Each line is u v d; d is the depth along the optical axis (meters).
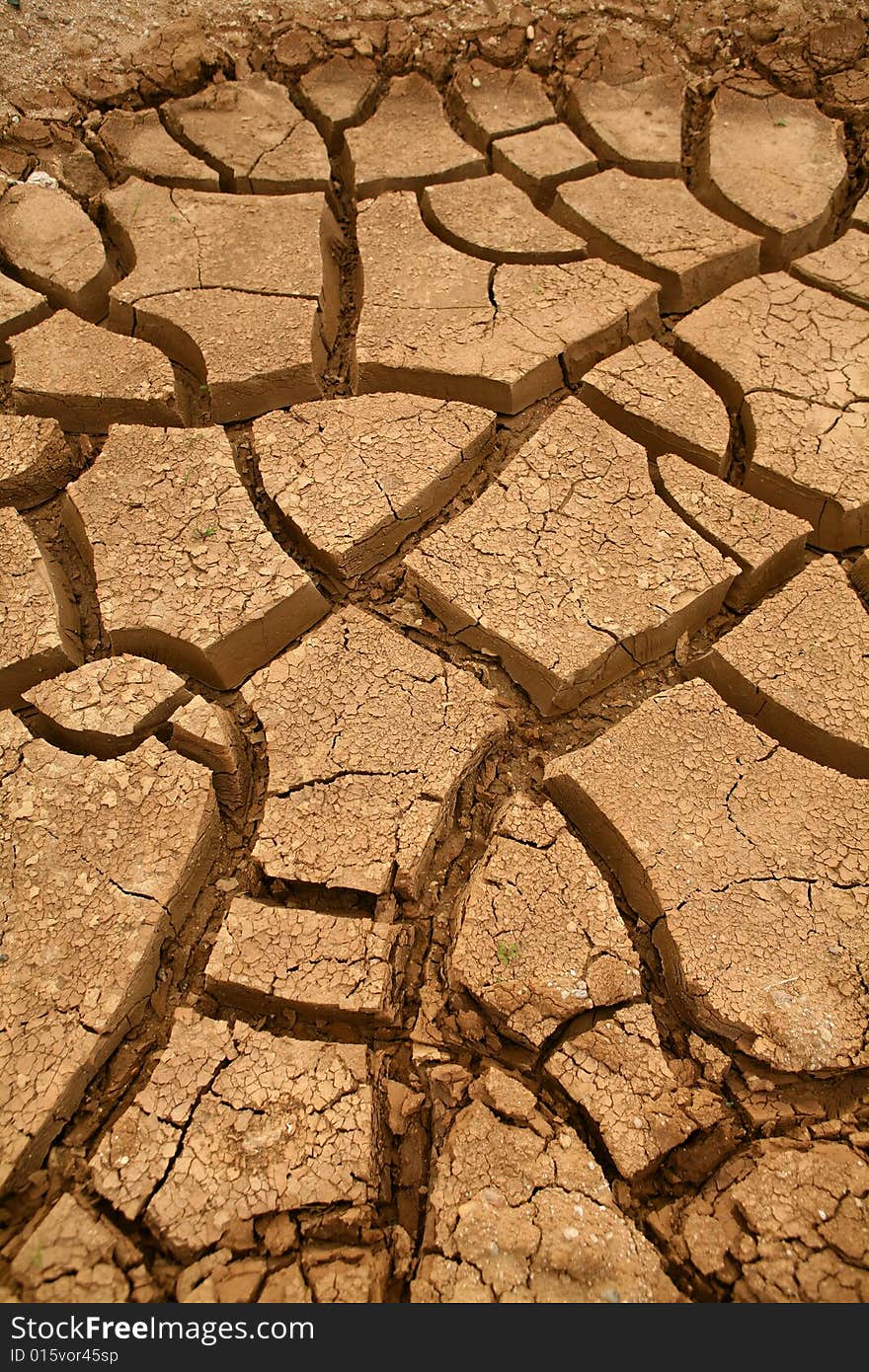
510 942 0.91
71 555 1.09
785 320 1.17
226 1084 0.87
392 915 0.93
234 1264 0.83
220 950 0.91
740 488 1.12
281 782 0.97
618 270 1.19
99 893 0.92
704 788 0.97
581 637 1.02
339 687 1.00
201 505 1.07
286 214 1.24
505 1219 0.84
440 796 0.96
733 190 1.25
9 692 1.01
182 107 1.32
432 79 1.36
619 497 1.08
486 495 1.08
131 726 0.98
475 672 1.04
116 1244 0.84
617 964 0.91
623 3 1.38
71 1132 0.88
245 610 1.02
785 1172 0.86
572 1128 0.88
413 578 1.06
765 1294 0.83
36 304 1.17
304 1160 0.85
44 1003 0.89
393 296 1.18
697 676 1.04
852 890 0.94
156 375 1.13
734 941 0.92
